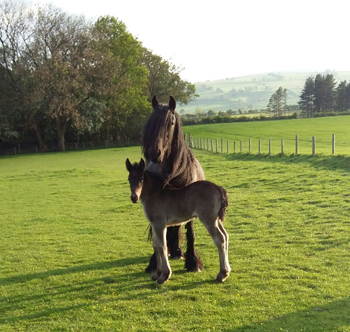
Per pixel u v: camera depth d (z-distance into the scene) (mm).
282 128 57375
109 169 27484
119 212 13875
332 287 5961
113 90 49250
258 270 7012
